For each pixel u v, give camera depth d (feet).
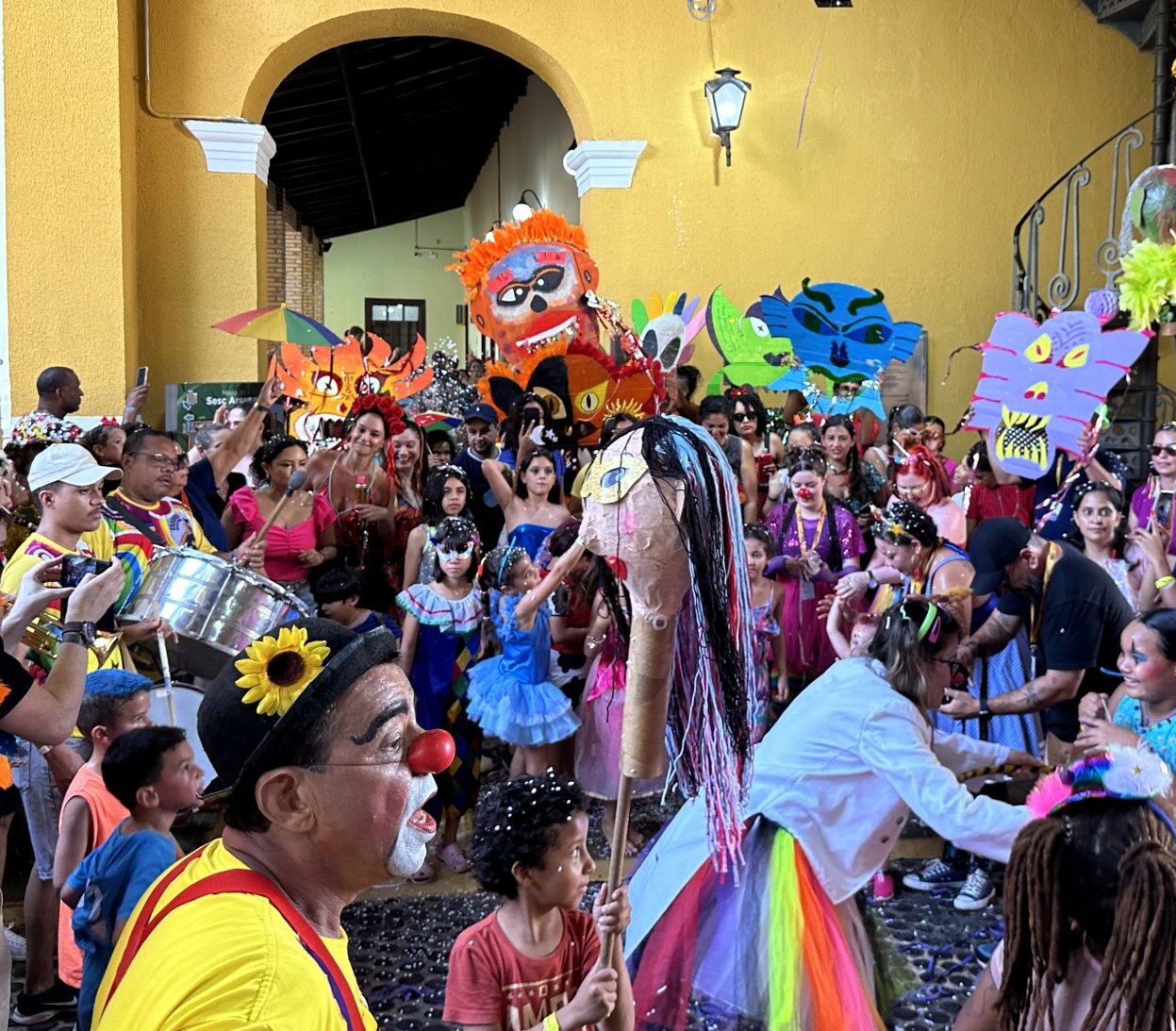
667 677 4.25
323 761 3.66
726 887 7.84
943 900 11.95
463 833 14.29
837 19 27.35
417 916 11.89
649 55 26.58
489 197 57.77
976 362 28.22
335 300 72.49
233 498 15.98
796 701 8.54
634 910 8.07
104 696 9.04
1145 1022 4.70
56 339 22.33
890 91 27.66
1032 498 18.03
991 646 12.35
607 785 13.73
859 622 11.19
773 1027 7.27
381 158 47.88
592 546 4.25
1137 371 26.35
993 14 27.91
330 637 3.83
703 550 4.06
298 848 3.72
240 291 24.71
